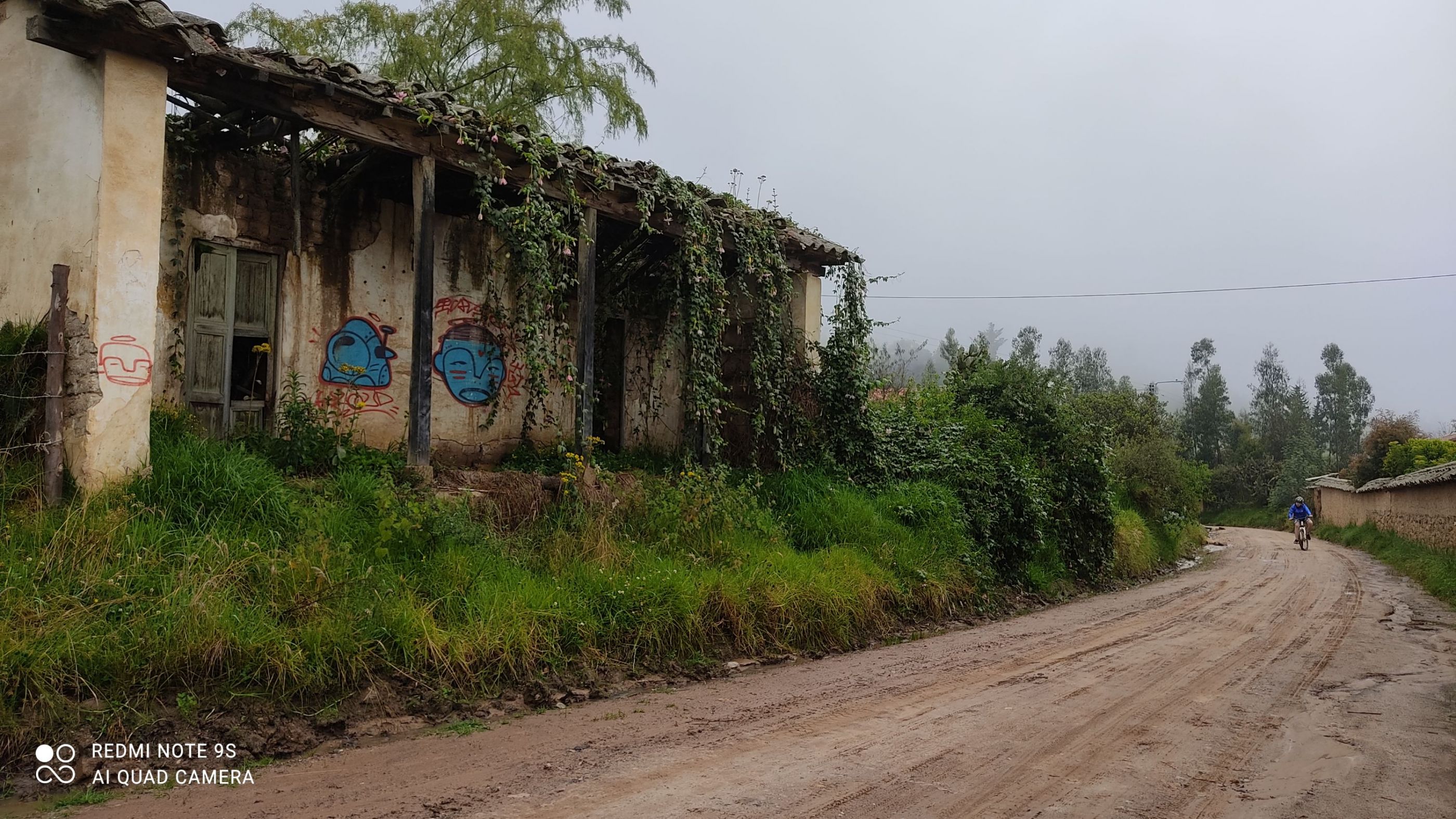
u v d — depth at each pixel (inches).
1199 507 1011.3
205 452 272.8
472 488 344.8
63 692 187.8
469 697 238.2
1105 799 183.6
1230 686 296.8
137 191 257.3
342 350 380.8
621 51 853.8
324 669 218.1
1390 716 262.8
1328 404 3132.4
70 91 261.4
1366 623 465.1
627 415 512.7
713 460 458.3
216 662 205.2
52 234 263.1
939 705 259.4
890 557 429.1
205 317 335.9
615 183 398.3
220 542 238.2
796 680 290.2
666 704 253.6
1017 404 641.6
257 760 191.8
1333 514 1699.1
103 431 249.0
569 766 193.9
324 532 267.6
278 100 289.0
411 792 174.4
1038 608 494.9
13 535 220.8
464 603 265.0
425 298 332.8
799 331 531.5
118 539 227.3
